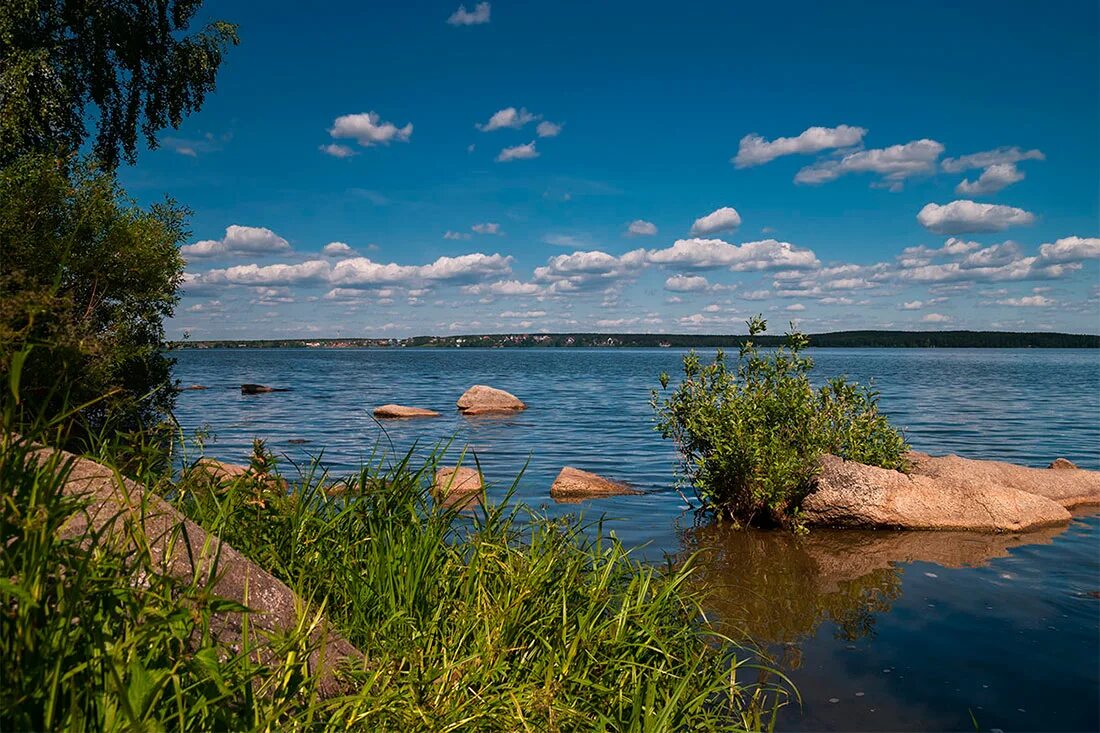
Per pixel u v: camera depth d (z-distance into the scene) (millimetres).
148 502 3240
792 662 6074
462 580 4660
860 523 10992
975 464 12773
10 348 2635
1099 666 6000
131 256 11648
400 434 22281
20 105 15195
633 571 5352
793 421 11719
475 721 3416
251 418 26984
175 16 19672
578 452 18656
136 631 2539
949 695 5484
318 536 4785
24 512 2492
